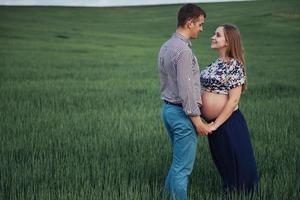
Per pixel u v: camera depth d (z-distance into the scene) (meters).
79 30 57.91
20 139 7.96
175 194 5.09
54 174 5.78
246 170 5.29
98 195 5.07
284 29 56.78
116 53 35.50
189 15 4.94
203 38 52.00
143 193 5.08
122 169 5.99
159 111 11.38
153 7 92.00
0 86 16.23
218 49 5.27
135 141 7.79
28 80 18.55
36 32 51.38
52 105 12.30
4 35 45.97
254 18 67.31
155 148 7.21
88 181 5.41
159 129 8.84
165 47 5.04
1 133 8.55
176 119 5.03
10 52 32.50
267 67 26.27
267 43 45.47
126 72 22.88
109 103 12.82
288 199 5.20
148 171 5.99
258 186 5.35
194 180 5.82
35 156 6.81
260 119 10.10
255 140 8.05
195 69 4.96
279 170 6.06
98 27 63.72
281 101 13.14
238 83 5.12
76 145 7.41
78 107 12.10
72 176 5.74
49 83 17.62
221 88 5.17
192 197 5.23
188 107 4.83
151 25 68.50
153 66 26.52
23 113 10.89
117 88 16.28
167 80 5.05
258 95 14.70
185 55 4.82
